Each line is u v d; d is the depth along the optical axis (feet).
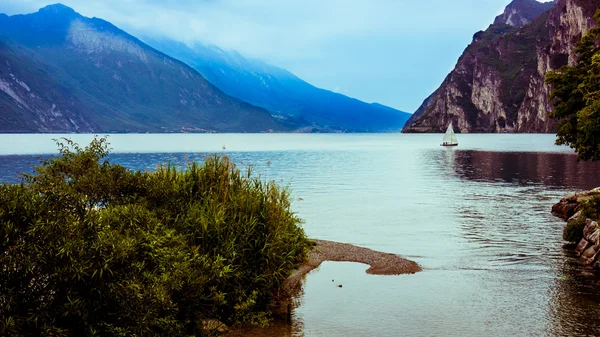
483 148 471.21
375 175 195.93
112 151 405.59
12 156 305.12
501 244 69.92
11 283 24.98
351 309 42.78
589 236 62.95
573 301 44.34
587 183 156.46
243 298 40.19
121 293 28.63
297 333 37.24
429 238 74.95
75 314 27.32
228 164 50.06
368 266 57.67
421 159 312.91
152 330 30.96
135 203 38.47
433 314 41.34
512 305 43.47
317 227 85.35
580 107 92.99
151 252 32.07
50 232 25.85
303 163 265.54
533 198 124.77
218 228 40.81
